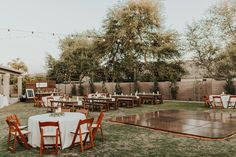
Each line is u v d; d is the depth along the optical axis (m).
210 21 19.81
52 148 6.10
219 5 19.55
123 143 6.64
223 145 6.36
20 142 6.49
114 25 23.80
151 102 19.02
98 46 25.41
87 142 6.67
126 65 24.36
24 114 12.98
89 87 29.78
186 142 6.71
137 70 24.94
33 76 33.00
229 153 5.67
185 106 16.45
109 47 24.16
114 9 23.66
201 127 8.59
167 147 6.22
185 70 23.80
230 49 18.03
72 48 32.59
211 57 19.84
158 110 14.17
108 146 6.34
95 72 29.00
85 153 5.74
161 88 23.25
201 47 19.98
